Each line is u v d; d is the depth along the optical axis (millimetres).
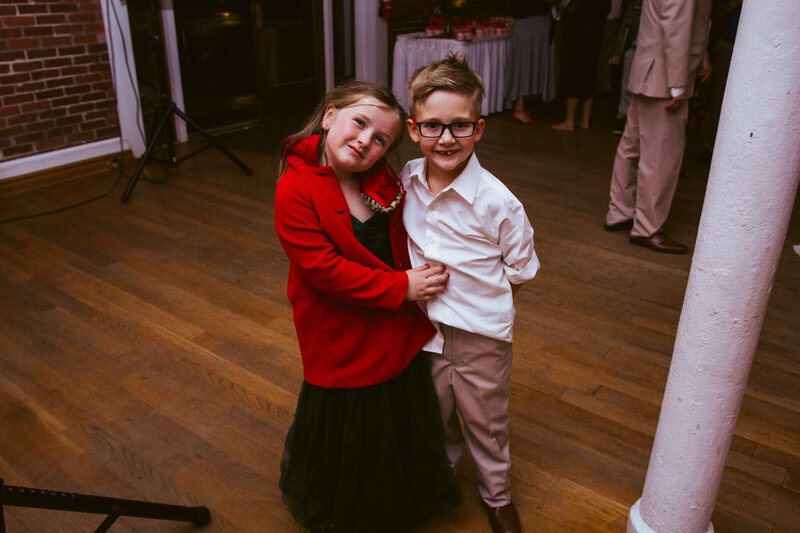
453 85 1269
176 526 1770
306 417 1548
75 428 2145
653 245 3516
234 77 7094
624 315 2867
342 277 1360
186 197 4316
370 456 1539
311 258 1356
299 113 6598
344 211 1387
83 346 2611
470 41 5934
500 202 1391
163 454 2035
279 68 6305
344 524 1591
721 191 1225
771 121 1135
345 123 1318
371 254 1409
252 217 3992
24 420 2184
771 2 1078
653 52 3158
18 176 4414
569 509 1842
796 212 4145
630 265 3352
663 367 2500
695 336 1341
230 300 2988
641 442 2104
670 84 3098
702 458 1431
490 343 1516
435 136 1317
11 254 3441
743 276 1247
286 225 1362
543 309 2904
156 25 4383
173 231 3764
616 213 3744
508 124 6312
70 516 1800
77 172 4719
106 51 4742
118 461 2002
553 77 6906
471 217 1414
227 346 2621
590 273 3258
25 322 2783
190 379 2408
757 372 2469
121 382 2385
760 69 1119
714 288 1281
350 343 1461
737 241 1228
